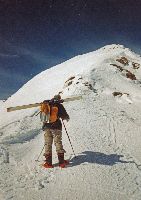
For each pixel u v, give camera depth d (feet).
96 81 52.06
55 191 22.88
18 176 24.91
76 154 28.81
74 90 48.70
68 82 52.65
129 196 22.70
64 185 23.68
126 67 59.72
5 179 24.29
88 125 36.55
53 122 26.43
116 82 53.11
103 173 25.53
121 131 36.63
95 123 37.52
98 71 55.26
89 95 47.70
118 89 51.13
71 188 23.26
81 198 22.02
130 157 29.76
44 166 26.32
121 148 31.96
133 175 26.12
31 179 24.49
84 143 31.35
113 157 29.04
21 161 27.68
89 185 23.70
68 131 34.22
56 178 24.68
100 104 44.91
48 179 24.59
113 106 45.47
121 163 27.89
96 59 62.03
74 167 26.18
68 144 31.14
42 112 26.66
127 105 46.50
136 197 22.63
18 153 29.04
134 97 48.42
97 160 27.76
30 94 61.62
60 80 59.41
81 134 33.58
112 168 26.61
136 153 31.22
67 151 29.66
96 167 26.35
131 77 55.83
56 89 55.06
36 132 34.99
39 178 24.64
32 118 40.22
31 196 22.03
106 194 22.67
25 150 30.12
